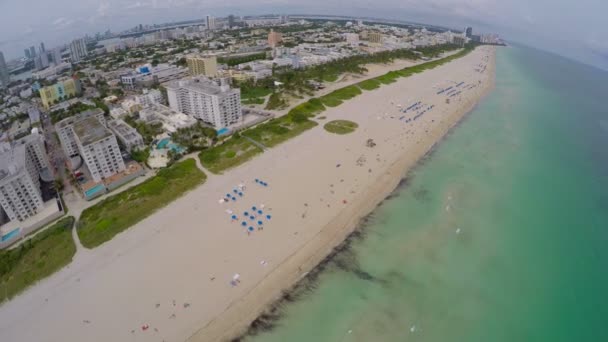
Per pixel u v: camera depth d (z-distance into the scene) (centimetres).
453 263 7925
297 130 15300
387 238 8694
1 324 6469
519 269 7800
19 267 7825
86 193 10600
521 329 6384
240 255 7869
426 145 13950
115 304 6719
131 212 9569
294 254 7938
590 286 7356
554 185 11338
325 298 6969
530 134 15725
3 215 9800
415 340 6134
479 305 6875
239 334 6206
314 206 9725
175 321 6325
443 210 9844
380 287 7256
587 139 15350
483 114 18412
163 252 8044
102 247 8294
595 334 6303
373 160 12456
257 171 11769
